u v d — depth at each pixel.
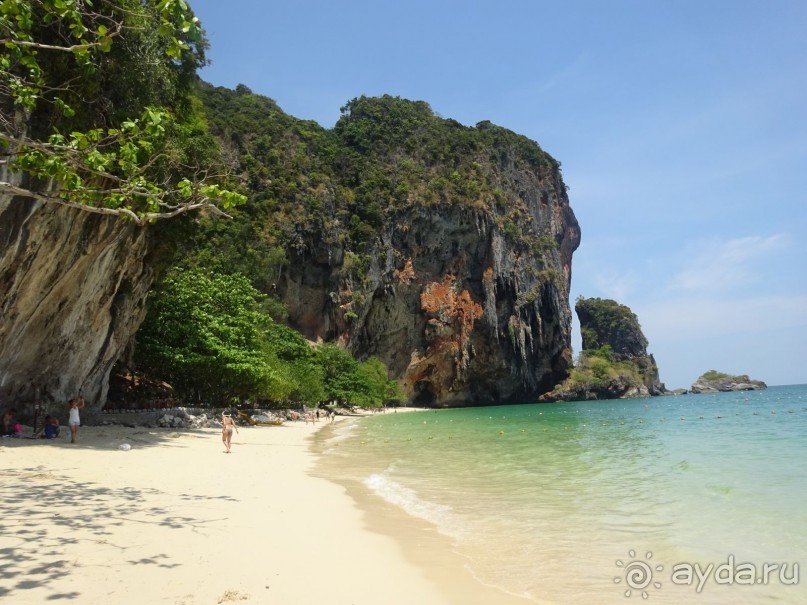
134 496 9.73
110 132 8.71
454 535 8.45
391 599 5.70
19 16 8.23
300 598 5.47
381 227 92.25
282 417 42.19
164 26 7.40
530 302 105.19
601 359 127.81
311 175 90.50
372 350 92.25
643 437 27.36
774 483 12.63
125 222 20.52
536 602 5.76
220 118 88.62
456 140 111.88
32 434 17.70
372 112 115.31
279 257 73.62
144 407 28.14
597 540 8.14
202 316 31.92
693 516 9.58
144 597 5.06
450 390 99.00
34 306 17.83
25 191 7.86
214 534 7.55
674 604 5.72
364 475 14.81
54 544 6.45
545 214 123.62
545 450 21.78
